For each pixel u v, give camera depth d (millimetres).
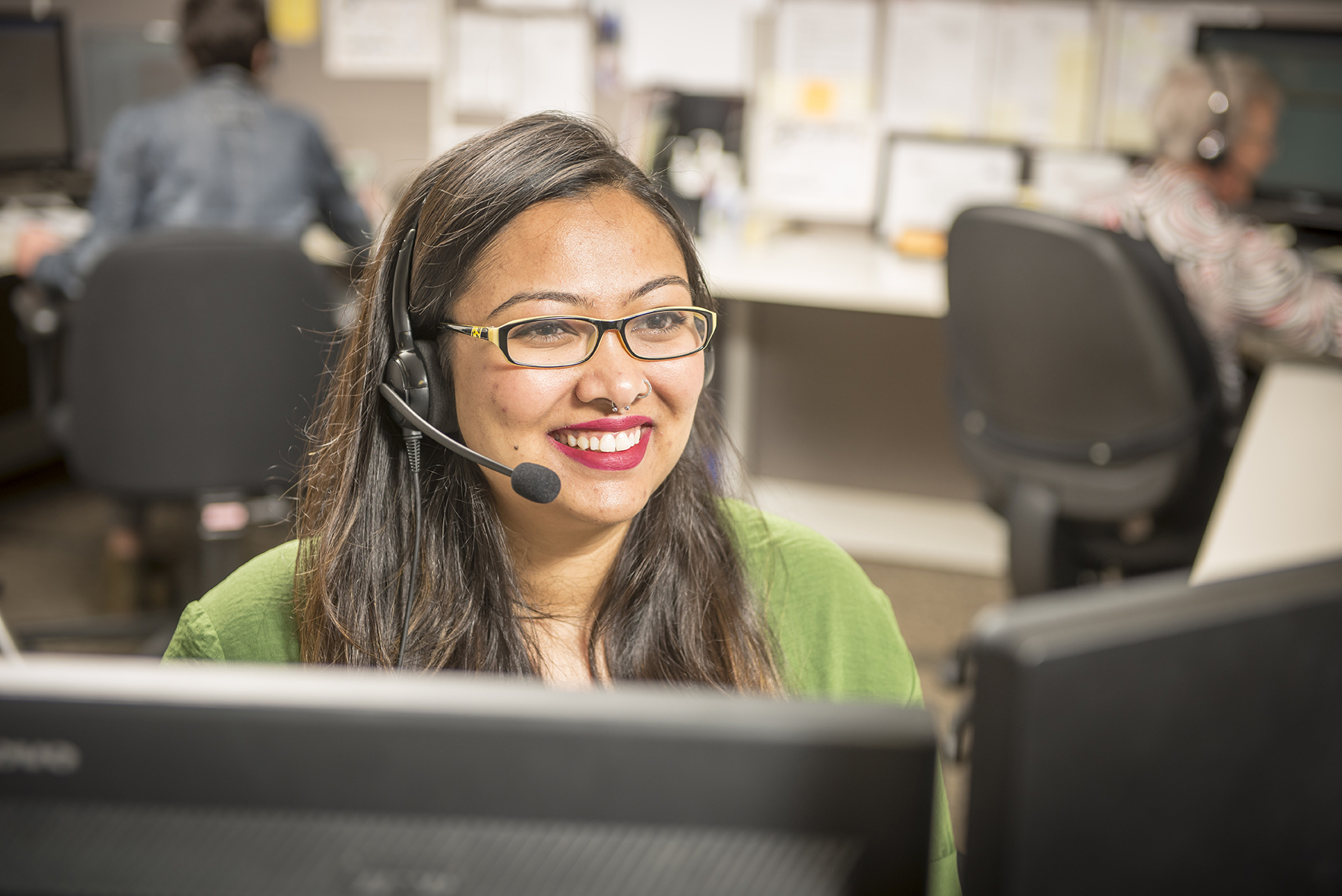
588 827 345
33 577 2660
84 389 1871
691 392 723
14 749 344
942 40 2836
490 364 688
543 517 729
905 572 2936
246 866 346
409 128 3201
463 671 736
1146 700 335
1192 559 1854
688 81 2992
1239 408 2055
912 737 343
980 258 1841
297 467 879
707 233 2805
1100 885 341
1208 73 2006
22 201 3066
